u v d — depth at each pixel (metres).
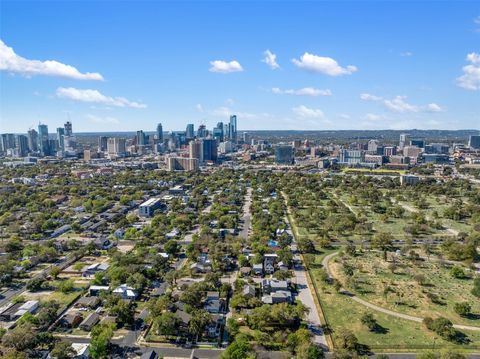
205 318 159.50
